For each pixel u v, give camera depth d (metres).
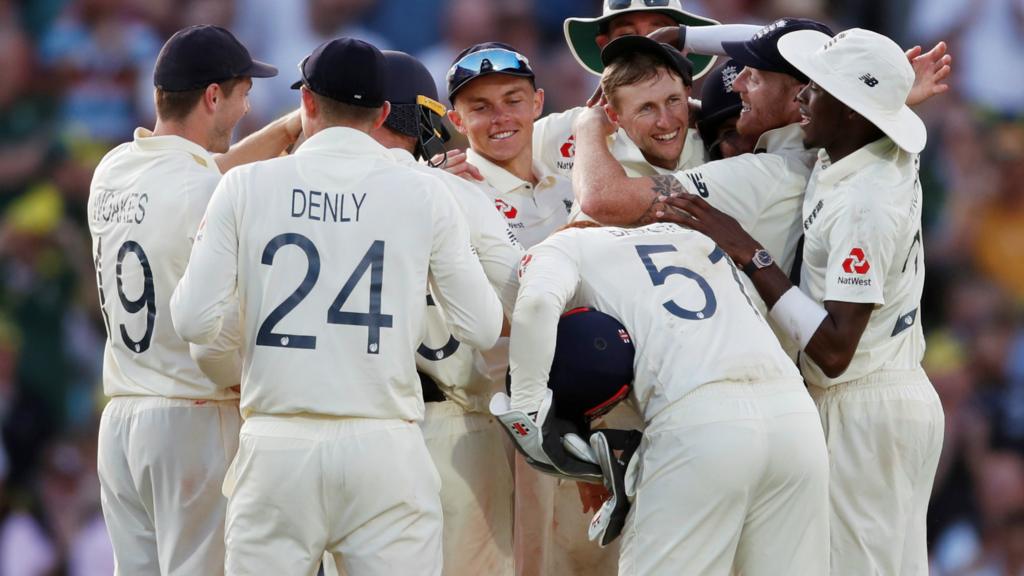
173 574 17.33
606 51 17.98
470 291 15.70
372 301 15.27
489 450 17.73
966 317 37.62
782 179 17.27
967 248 38.31
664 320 15.63
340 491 15.10
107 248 17.70
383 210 15.48
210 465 17.28
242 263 15.40
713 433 15.07
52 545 34.53
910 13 40.41
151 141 17.55
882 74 16.41
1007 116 39.78
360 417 15.19
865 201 16.11
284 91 40.16
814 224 16.55
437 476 15.85
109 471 17.81
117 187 17.67
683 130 17.98
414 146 18.22
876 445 16.91
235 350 16.53
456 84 18.69
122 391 17.64
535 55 40.38
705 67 21.92
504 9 40.31
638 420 17.61
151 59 40.16
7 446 35.50
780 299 16.38
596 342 15.68
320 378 15.07
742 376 15.38
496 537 17.89
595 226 17.23
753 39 17.95
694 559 15.15
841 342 15.96
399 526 15.30
